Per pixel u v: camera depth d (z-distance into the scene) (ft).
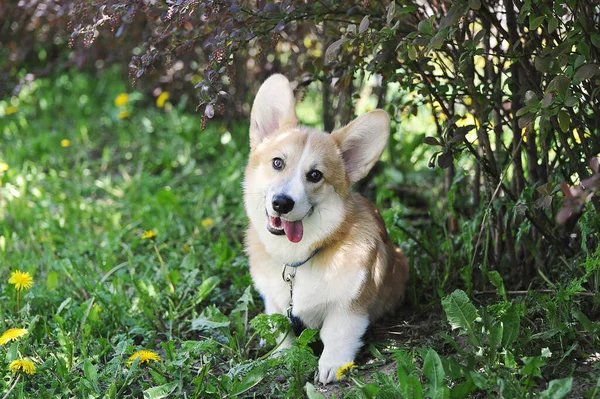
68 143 8.54
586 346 5.04
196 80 8.75
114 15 5.27
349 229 5.32
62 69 10.78
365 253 5.31
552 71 4.76
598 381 4.56
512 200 5.57
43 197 7.64
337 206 5.28
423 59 5.34
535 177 5.70
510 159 5.43
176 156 8.60
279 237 5.31
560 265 5.71
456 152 5.42
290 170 5.23
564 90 4.61
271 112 5.55
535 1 4.86
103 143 9.18
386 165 7.93
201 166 8.47
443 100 6.00
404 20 5.57
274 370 5.16
